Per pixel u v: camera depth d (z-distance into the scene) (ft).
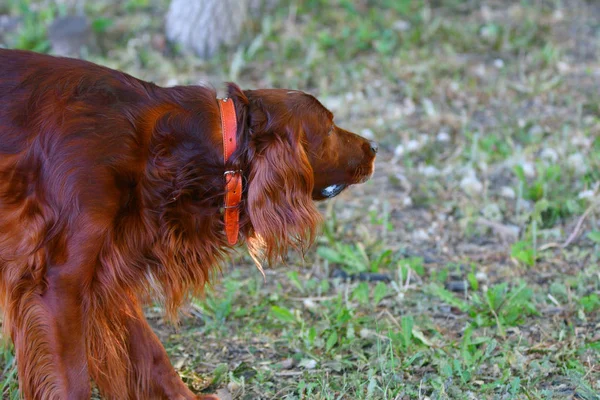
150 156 11.94
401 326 15.24
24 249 11.27
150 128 11.94
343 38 31.55
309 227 12.57
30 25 30.32
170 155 12.06
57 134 11.26
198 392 13.83
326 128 13.00
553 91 27.02
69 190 11.07
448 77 28.53
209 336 15.56
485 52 30.71
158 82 27.89
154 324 16.05
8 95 11.52
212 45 30.37
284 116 12.44
